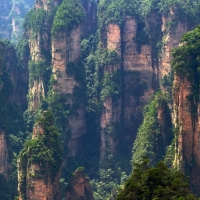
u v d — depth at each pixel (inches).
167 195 4515.3
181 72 7076.8
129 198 4645.7
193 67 7101.4
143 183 4722.0
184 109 7091.5
